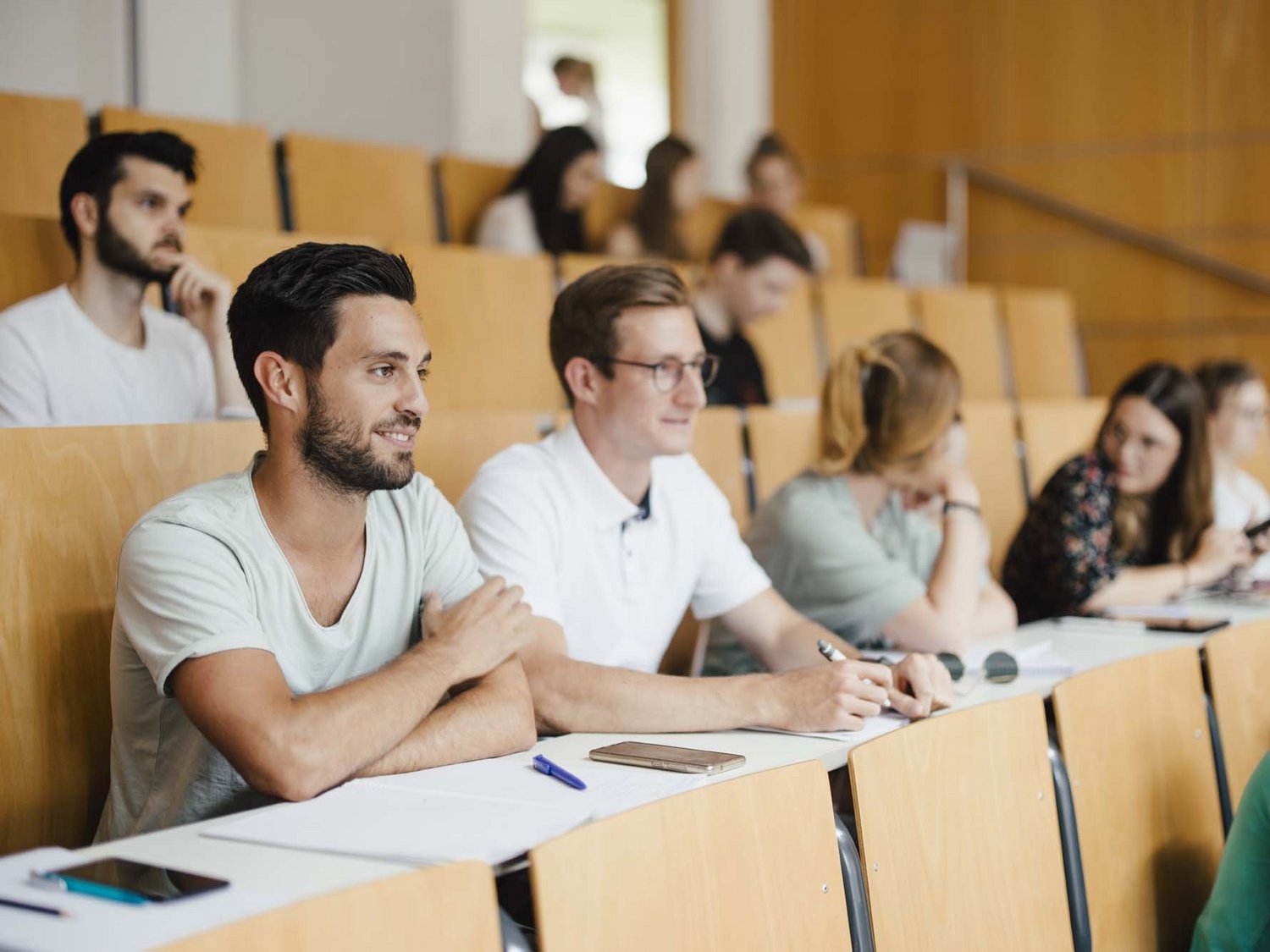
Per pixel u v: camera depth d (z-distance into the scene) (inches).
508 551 66.5
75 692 57.3
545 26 227.5
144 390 84.2
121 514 59.5
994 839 53.8
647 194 152.1
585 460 69.6
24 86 157.0
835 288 153.3
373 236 134.8
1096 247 231.3
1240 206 221.0
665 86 247.9
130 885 37.2
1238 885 58.1
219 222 123.3
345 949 33.7
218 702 48.7
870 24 248.5
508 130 197.6
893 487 82.8
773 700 59.4
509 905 48.0
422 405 54.1
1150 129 226.8
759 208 126.9
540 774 50.9
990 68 238.8
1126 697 63.1
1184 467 101.5
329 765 48.4
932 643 77.5
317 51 180.9
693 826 42.4
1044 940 55.5
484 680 55.7
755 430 105.8
